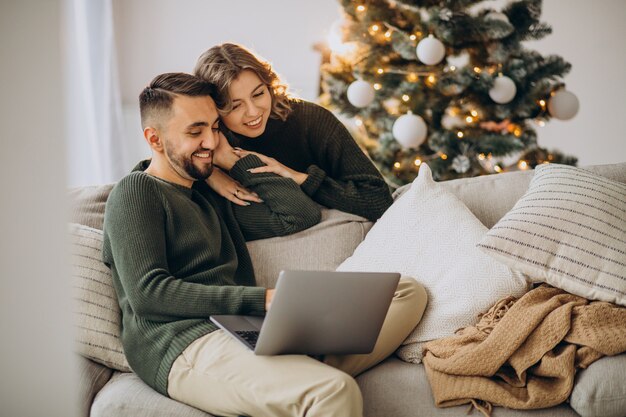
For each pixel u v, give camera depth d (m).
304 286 1.55
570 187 1.96
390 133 3.64
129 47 4.76
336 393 1.53
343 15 3.71
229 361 1.65
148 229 1.84
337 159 2.40
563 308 1.70
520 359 1.65
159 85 2.03
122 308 1.87
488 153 3.61
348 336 1.69
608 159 5.02
